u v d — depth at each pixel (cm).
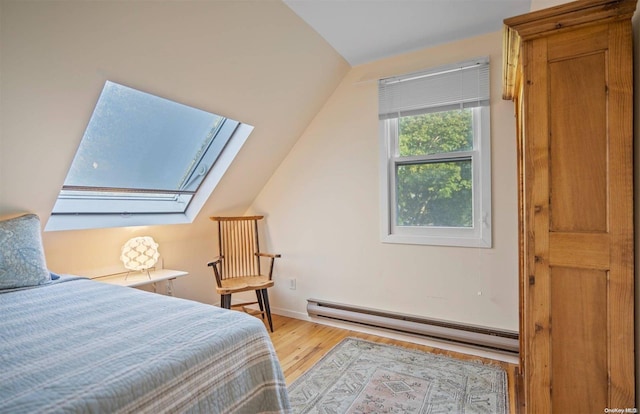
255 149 282
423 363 225
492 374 209
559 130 116
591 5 107
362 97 277
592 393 115
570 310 116
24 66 144
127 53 164
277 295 334
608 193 111
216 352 110
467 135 242
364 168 279
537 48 118
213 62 196
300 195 314
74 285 183
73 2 136
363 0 190
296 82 251
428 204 258
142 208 271
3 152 165
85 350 102
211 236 338
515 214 226
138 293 167
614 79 109
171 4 157
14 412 72
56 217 223
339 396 189
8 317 131
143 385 88
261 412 122
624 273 110
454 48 240
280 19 197
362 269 283
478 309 238
